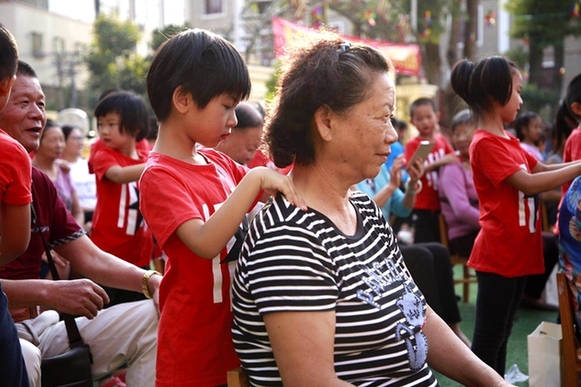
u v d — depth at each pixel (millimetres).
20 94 2414
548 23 18984
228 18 24172
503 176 2947
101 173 3664
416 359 1627
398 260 1788
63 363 2158
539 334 2713
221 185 1964
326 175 1654
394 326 1581
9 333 1680
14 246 2033
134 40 24109
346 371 1556
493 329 3059
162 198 1804
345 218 1683
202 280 1839
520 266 3018
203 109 1864
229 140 2939
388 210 4219
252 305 1567
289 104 1622
